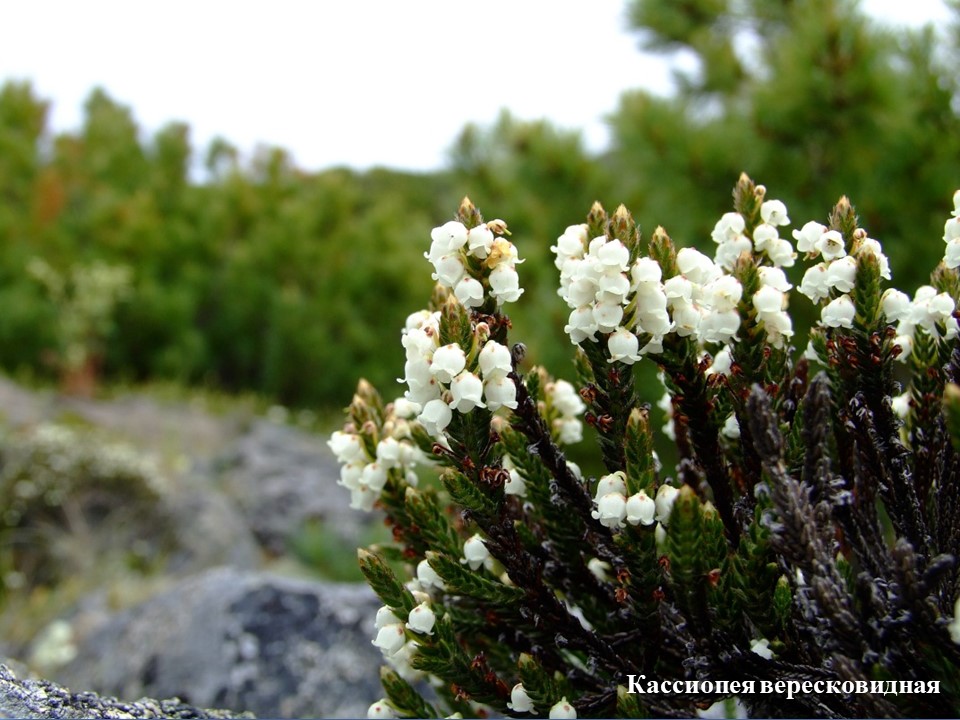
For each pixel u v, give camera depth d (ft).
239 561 2.37
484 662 0.50
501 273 0.46
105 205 4.66
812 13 1.75
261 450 3.11
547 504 0.54
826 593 0.41
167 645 1.23
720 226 0.54
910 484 0.49
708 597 0.47
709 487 0.58
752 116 1.79
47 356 3.88
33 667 1.57
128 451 2.62
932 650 0.42
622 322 0.47
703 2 2.73
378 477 0.56
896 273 1.59
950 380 0.48
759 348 0.49
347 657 1.19
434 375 0.46
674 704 0.52
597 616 0.56
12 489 2.38
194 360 4.33
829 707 0.48
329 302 4.43
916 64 1.74
